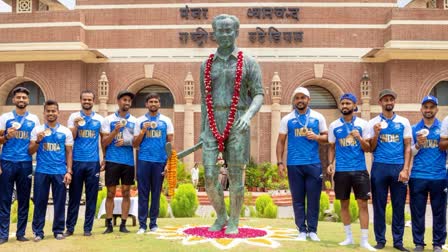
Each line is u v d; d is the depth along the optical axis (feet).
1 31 80.69
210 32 81.66
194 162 80.28
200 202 65.05
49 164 27.45
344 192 26.07
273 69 81.10
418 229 25.46
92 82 82.12
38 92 83.20
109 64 82.33
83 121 28.48
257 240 25.99
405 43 77.46
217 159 27.48
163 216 42.55
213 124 27.22
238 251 23.27
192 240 25.91
